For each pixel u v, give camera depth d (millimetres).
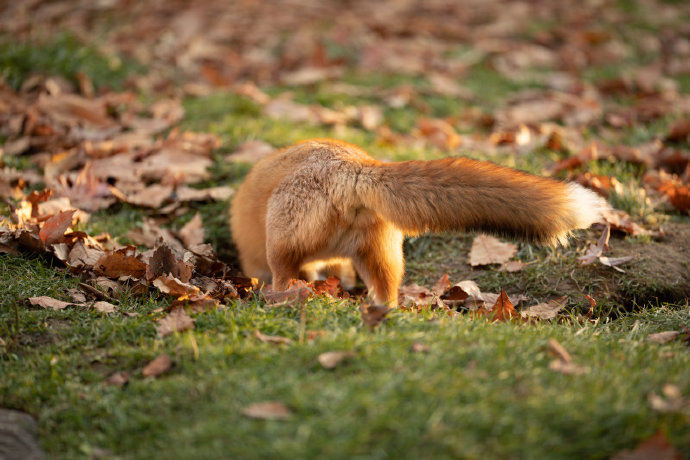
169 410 4770
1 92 13188
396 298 7434
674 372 5152
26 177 10211
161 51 17531
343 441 4129
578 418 4344
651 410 4523
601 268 8469
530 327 6262
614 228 9164
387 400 4480
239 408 4617
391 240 7277
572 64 18406
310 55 17984
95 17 19797
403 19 21547
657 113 14227
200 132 12852
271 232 7430
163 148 11586
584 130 13586
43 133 11852
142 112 13711
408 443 4117
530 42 20141
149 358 5492
